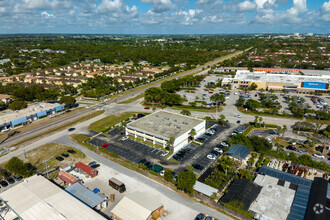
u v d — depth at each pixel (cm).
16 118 11381
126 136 9944
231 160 8031
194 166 7656
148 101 14912
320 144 9194
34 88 15438
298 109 11981
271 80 18162
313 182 6275
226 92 17125
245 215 5344
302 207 5447
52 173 7356
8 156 8362
